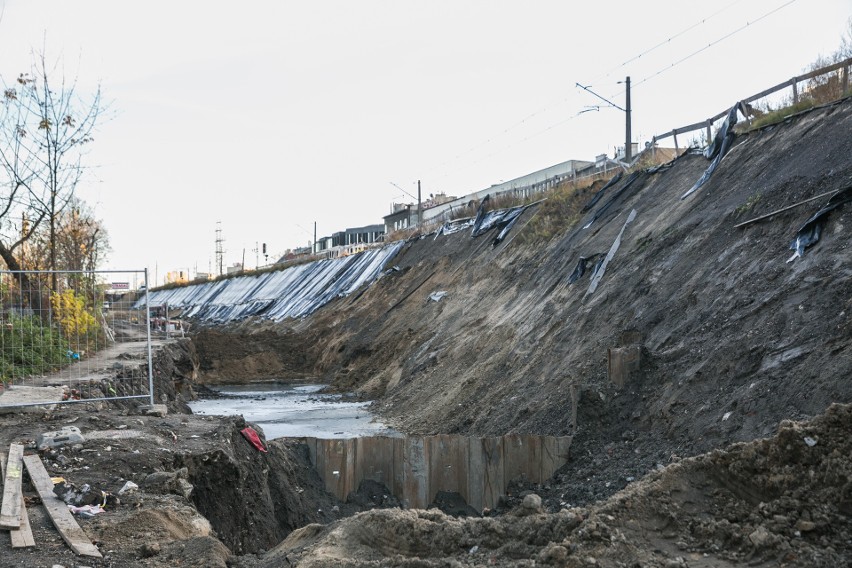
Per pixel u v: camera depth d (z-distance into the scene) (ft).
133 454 25.39
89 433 28.48
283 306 183.01
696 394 32.14
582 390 36.27
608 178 84.38
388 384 76.74
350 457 35.45
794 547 14.34
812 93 56.29
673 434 31.22
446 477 35.47
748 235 40.93
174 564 17.40
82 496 21.08
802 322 30.30
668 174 65.26
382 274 132.46
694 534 15.64
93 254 111.34
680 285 42.65
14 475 22.77
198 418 32.63
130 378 46.85
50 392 35.94
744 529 15.17
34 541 18.25
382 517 18.43
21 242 61.82
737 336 33.09
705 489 17.12
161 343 80.12
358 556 17.38
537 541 15.92
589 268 58.39
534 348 52.95
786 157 46.19
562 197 85.20
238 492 26.66
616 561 14.47
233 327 180.14
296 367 113.29
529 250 79.92
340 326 116.88
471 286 86.33
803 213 37.60
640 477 29.19
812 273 32.65
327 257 207.00
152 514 20.34
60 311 47.83
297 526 30.76
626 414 35.14
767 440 17.44
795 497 15.98
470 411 50.80
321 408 69.36
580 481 31.78
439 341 75.82
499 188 182.91
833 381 25.55
